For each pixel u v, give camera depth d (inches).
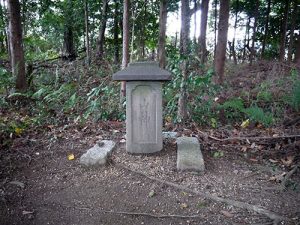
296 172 134.9
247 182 125.6
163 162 138.9
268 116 199.3
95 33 523.8
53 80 325.1
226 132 186.4
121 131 187.5
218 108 215.3
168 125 196.7
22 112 230.2
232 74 379.6
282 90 245.6
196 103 212.7
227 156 152.6
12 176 133.3
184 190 118.5
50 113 224.7
